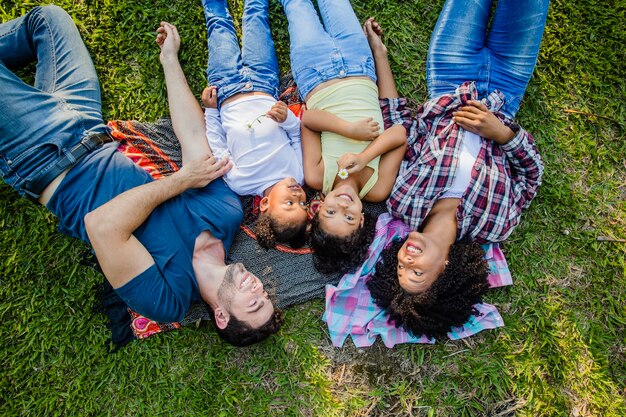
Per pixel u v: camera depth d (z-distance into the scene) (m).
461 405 2.62
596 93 2.79
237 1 2.76
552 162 2.75
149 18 2.75
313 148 2.49
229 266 2.36
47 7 2.47
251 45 2.57
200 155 2.49
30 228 2.66
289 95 2.71
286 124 2.45
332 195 2.34
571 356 2.65
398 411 2.62
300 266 2.65
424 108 2.57
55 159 2.26
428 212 2.45
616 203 2.74
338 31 2.55
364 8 2.79
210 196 2.47
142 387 2.62
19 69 2.72
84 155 2.32
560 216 2.73
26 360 2.61
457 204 2.41
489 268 2.51
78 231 2.33
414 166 2.48
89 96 2.43
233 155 2.51
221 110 2.55
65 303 2.63
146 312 2.26
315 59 2.51
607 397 2.62
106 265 2.14
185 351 2.64
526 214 2.73
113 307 2.61
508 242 2.70
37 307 2.64
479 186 2.38
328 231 2.35
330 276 2.65
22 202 2.66
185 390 2.60
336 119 2.42
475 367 2.64
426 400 2.62
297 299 2.65
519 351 2.65
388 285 2.47
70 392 2.60
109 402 2.61
